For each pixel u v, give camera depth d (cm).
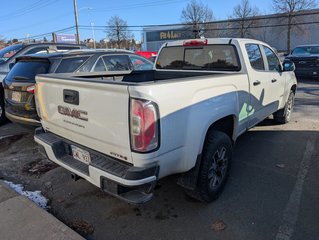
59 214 332
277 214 323
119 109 248
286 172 422
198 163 304
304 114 755
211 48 449
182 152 278
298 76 1451
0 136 611
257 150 507
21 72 529
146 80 510
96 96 264
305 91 1122
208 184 328
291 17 4772
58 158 322
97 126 272
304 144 533
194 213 328
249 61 432
